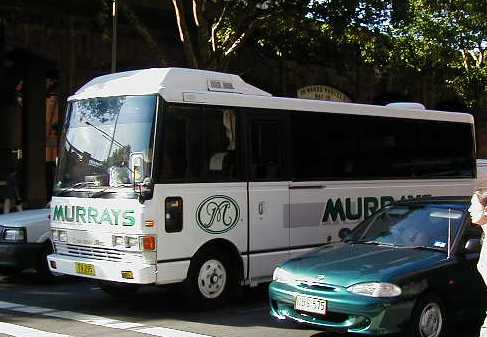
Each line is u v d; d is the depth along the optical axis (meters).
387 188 12.06
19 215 11.84
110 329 8.19
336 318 7.14
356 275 7.12
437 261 7.43
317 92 27.48
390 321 6.88
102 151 9.47
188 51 17.23
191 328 8.27
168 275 8.91
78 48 21.20
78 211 9.48
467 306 7.55
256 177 10.07
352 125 11.60
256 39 21.84
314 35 20.45
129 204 8.85
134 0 21.83
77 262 9.36
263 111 10.26
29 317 8.91
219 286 9.59
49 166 21.52
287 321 8.29
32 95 21.06
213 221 9.45
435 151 13.14
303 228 10.69
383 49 25.09
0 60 20.14
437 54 26.38
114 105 9.49
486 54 27.47
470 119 13.97
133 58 22.11
